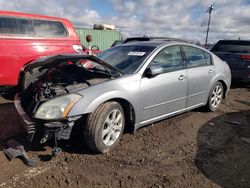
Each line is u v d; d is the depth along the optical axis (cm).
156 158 369
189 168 347
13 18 616
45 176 317
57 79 409
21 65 614
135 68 423
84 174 324
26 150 375
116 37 2441
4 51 591
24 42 620
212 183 317
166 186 308
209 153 391
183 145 414
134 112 402
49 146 388
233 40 938
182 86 479
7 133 430
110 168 339
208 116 558
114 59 467
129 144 406
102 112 356
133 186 306
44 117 328
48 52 651
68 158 357
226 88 615
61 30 689
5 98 646
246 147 417
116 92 372
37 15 656
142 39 920
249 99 741
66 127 338
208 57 566
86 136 356
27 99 410
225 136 457
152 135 443
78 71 416
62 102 336
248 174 339
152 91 422
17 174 319
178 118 531
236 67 876
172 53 481
